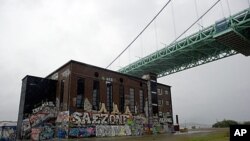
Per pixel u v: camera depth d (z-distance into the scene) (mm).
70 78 28875
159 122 42250
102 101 31766
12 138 30172
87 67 31422
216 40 43906
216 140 19891
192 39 48625
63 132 27453
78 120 27938
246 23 37844
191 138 23625
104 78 33375
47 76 36375
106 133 30703
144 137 28938
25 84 30047
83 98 29500
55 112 30875
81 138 27250
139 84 39844
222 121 81312
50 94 31484
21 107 30078
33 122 28562
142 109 38750
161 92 46938
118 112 33750
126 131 33969
